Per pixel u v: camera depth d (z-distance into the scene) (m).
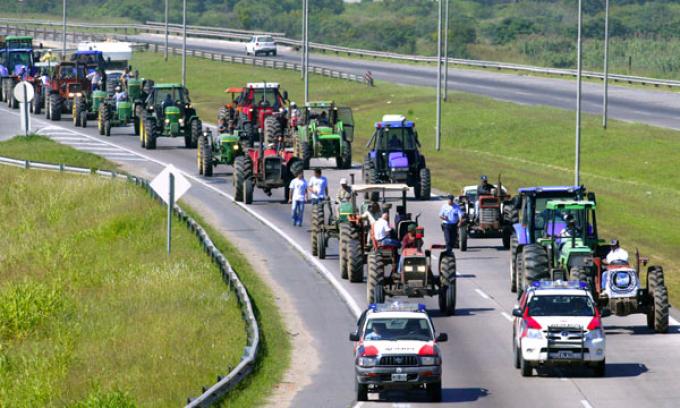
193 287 108.06
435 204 153.88
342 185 118.25
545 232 99.81
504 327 93.81
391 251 97.81
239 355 84.81
